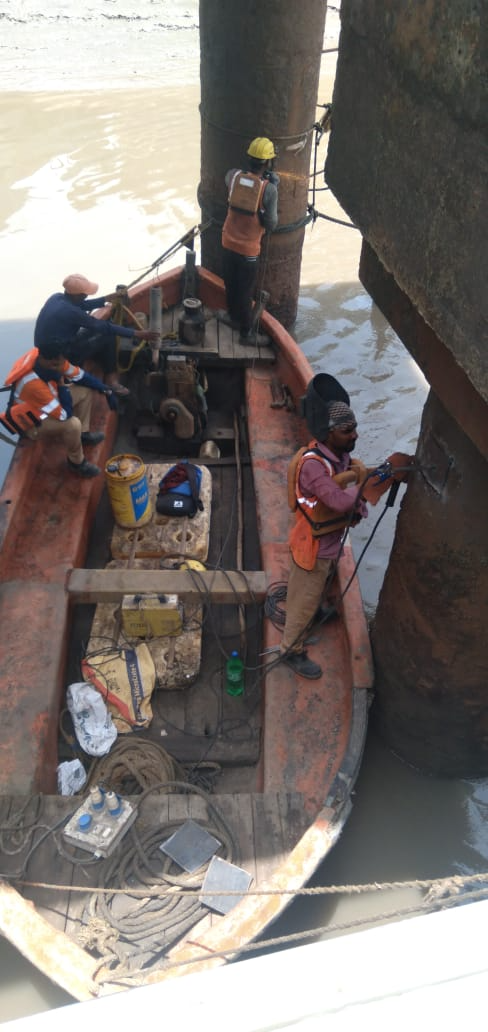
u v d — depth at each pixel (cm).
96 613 548
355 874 456
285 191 812
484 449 276
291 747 442
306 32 701
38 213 1184
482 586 364
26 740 439
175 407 703
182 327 746
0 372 874
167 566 577
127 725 491
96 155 1359
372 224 281
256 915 360
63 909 381
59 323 538
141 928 369
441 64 218
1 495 557
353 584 511
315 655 490
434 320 248
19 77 1634
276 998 83
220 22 698
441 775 488
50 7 1816
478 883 447
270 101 735
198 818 417
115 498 583
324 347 946
